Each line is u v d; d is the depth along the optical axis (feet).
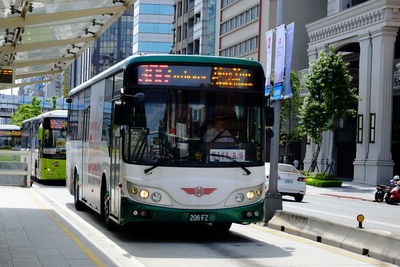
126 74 39.14
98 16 76.74
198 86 39.55
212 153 39.09
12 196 74.79
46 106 467.93
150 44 386.73
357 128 155.63
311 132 150.82
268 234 45.85
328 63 147.43
